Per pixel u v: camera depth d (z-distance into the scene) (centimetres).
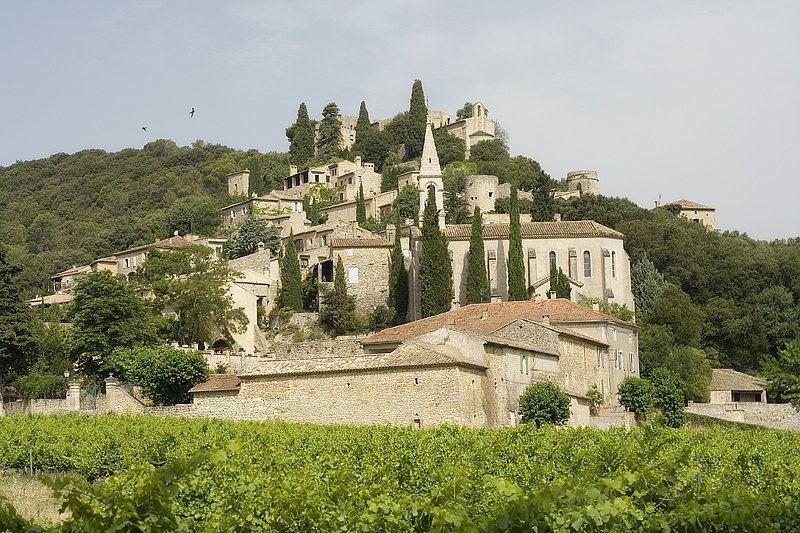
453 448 5575
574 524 2255
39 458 6344
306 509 2755
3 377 10781
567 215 19050
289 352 11562
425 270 13662
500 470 4912
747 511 2572
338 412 7700
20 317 10488
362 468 4719
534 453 5578
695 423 10125
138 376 9506
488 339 7988
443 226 16012
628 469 2892
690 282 16775
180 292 12925
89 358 10638
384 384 7588
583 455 5288
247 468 4000
